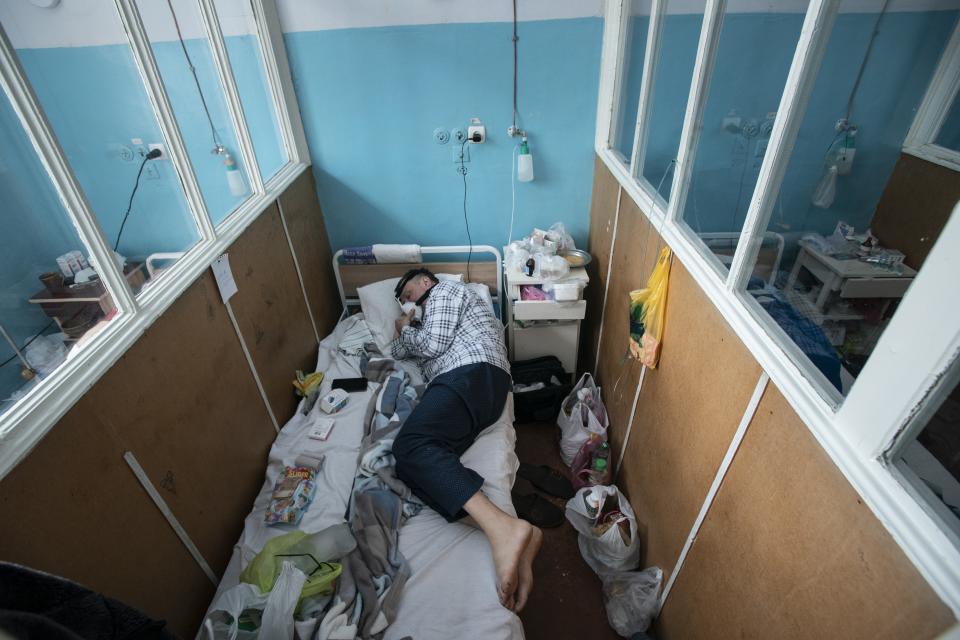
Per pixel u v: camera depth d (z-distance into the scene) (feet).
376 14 6.72
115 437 3.41
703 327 3.92
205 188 6.19
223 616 3.76
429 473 4.87
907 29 4.37
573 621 5.35
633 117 6.37
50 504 2.86
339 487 5.11
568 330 7.61
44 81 4.63
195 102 5.84
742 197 5.28
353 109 7.41
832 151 4.83
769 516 2.96
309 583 3.91
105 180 4.94
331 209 8.27
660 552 4.97
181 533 4.09
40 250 3.83
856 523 2.20
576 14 6.73
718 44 3.92
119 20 4.06
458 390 5.73
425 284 7.39
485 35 6.87
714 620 3.76
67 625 2.10
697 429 4.05
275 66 6.84
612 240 6.87
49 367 3.39
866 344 3.18
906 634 1.91
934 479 1.98
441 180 8.00
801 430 2.61
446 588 4.21
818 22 2.57
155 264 4.76
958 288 1.66
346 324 7.98
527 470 6.94
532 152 7.74
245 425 5.29
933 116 4.39
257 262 5.87
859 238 4.54
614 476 6.79
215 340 4.81
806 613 2.60
